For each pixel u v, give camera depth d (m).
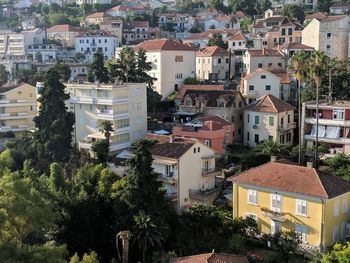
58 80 90.88
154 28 199.62
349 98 101.69
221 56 137.00
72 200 62.56
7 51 194.62
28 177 62.84
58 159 88.69
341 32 127.75
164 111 113.75
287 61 129.75
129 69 111.88
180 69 125.25
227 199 71.62
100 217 64.06
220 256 46.78
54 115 90.00
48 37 199.50
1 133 113.50
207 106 101.19
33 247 42.84
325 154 84.31
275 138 92.00
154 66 123.38
